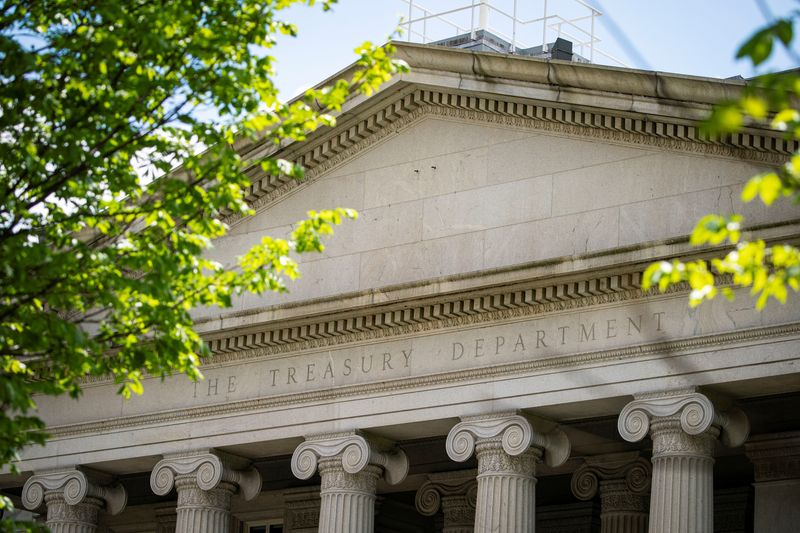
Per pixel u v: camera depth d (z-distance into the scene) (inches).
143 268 1061.8
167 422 1792.6
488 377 1549.0
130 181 1048.8
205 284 1071.6
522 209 1577.3
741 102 641.6
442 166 1652.3
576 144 1561.3
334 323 1662.2
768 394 1432.1
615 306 1481.3
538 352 1519.4
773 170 1418.6
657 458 1417.3
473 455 1660.9
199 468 1744.6
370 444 1637.6
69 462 1856.5
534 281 1504.7
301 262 1728.6
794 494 1530.5
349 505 1625.2
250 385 1738.4
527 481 1520.7
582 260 1467.8
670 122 1475.1
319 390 1670.8
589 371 1481.3
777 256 753.0
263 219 1776.6
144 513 2118.6
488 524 1504.7
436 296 1569.9
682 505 1390.3
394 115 1686.8
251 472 1781.5
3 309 994.7
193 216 1059.3
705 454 1412.4
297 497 1972.2
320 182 1743.4
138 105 1019.9
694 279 745.6
